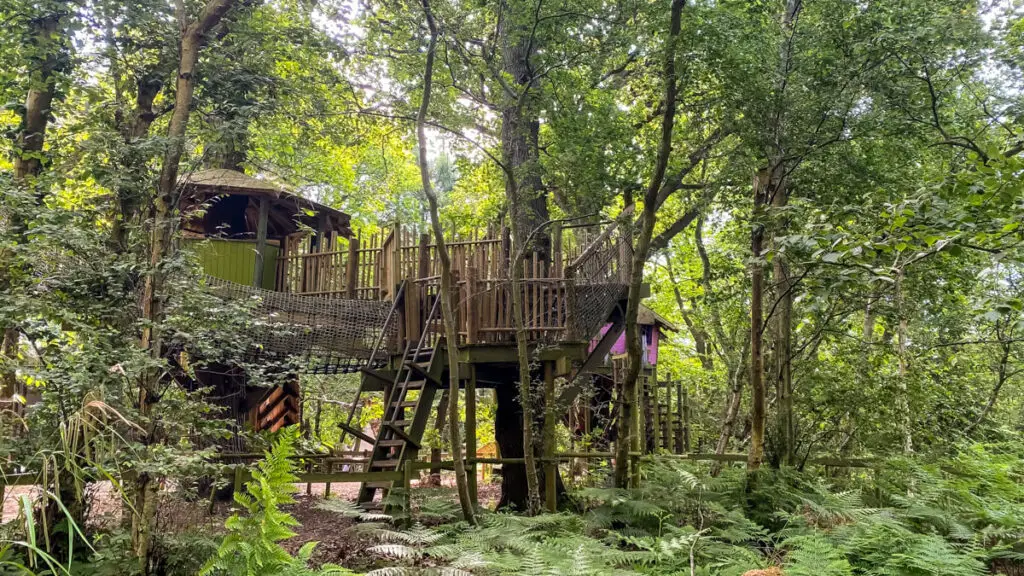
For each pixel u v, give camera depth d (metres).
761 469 8.30
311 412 15.39
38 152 6.77
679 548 4.90
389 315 9.97
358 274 11.19
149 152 5.64
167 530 5.53
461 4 8.95
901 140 9.46
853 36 8.77
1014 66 9.76
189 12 7.51
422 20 8.41
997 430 11.07
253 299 6.05
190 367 5.94
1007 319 8.75
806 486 8.23
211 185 10.82
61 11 7.18
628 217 9.41
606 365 13.23
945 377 11.42
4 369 4.52
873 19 8.62
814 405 9.89
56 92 7.62
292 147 10.40
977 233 5.75
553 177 9.50
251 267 11.30
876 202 7.03
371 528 6.12
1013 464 8.07
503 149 10.85
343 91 10.44
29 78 7.48
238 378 10.09
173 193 5.76
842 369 9.94
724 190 9.73
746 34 7.98
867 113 8.96
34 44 7.32
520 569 4.66
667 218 16.20
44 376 4.39
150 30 7.59
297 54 9.38
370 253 11.13
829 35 8.80
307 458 9.05
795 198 9.15
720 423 16.95
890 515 6.64
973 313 5.65
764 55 8.15
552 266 9.62
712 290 11.16
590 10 9.01
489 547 5.71
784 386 9.46
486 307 9.63
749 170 8.96
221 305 5.77
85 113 7.34
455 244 10.10
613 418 12.81
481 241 9.91
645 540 5.63
